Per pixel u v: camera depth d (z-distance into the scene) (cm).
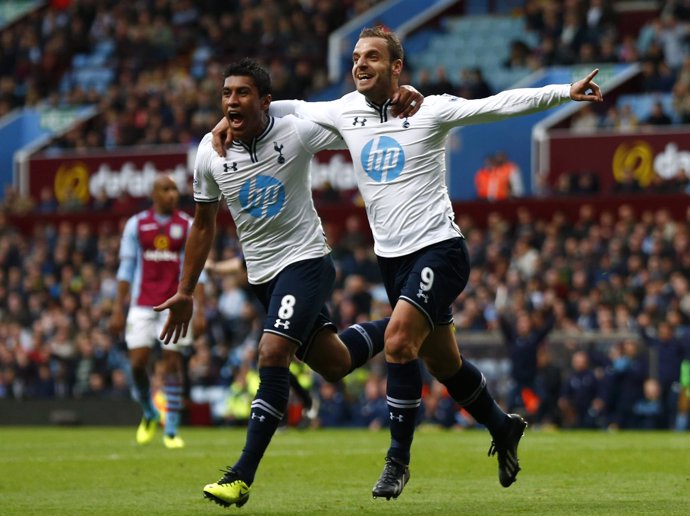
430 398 2998
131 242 2055
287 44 4962
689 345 2839
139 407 3300
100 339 3512
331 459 1736
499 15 5094
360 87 1136
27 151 4691
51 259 4069
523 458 1706
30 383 3581
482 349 3094
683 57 4331
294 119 1159
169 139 4475
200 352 3309
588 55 4412
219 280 3650
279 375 1118
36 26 5597
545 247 3341
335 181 4009
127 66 5184
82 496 1255
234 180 1155
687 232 3180
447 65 4916
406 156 1138
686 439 2262
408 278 1127
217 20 5250
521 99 1109
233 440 2334
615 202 3525
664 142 3653
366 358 1239
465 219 3653
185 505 1158
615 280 3102
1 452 1956
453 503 1143
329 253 1180
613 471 1498
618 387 2894
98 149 4631
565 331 3045
